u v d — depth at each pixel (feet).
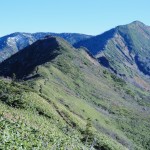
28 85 515.91
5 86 409.69
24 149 149.89
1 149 131.23
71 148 251.19
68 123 402.93
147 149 605.31
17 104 353.92
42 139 211.41
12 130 171.12
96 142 384.47
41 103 389.80
